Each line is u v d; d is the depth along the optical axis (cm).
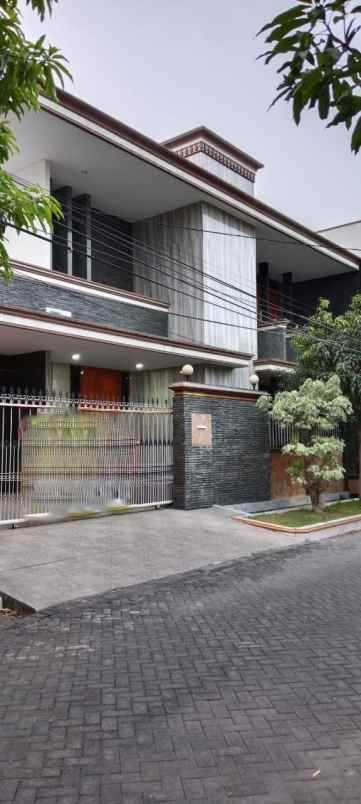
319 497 1377
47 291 1409
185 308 1839
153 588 726
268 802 292
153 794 299
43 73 428
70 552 885
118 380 1842
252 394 1459
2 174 454
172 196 1784
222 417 1380
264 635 543
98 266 1858
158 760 330
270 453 1524
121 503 1211
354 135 215
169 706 397
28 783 309
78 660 483
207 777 313
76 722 375
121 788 304
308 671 458
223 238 1888
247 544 1010
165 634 548
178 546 962
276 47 213
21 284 1347
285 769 321
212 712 389
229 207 1870
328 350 1548
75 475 1142
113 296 1597
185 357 1591
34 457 1097
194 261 1825
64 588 712
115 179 1672
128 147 1501
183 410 1288
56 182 1686
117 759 331
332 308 2644
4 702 404
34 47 418
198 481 1301
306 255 2361
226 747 344
